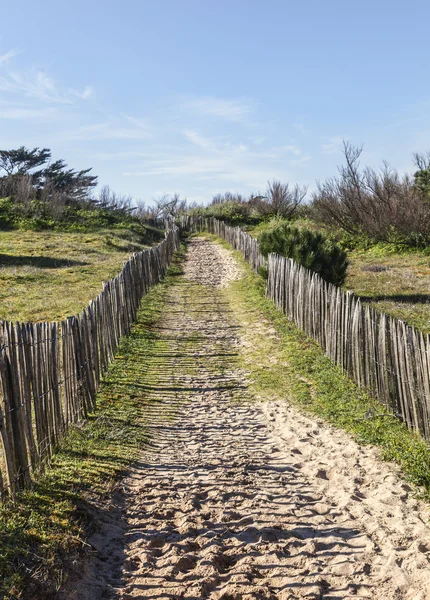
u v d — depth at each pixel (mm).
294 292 13594
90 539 4430
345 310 9469
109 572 4125
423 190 26562
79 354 7328
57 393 6117
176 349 11789
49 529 4309
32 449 5148
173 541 4543
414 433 6832
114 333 11023
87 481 5371
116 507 5082
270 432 7309
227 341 12492
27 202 38188
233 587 3883
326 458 6320
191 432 7285
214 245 34469
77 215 39062
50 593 3672
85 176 57750
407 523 4719
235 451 6633
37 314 13820
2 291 17047
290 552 4391
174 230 32125
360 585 3902
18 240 29188
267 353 11258
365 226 26562
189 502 5223
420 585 3834
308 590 3834
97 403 8094
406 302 14602
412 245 24594
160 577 4020
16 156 55875
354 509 5082
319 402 8367
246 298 17703
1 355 4660
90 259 24406
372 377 8211
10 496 4605
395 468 5930
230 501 5297
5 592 3504
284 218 43219
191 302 17609
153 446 6777
